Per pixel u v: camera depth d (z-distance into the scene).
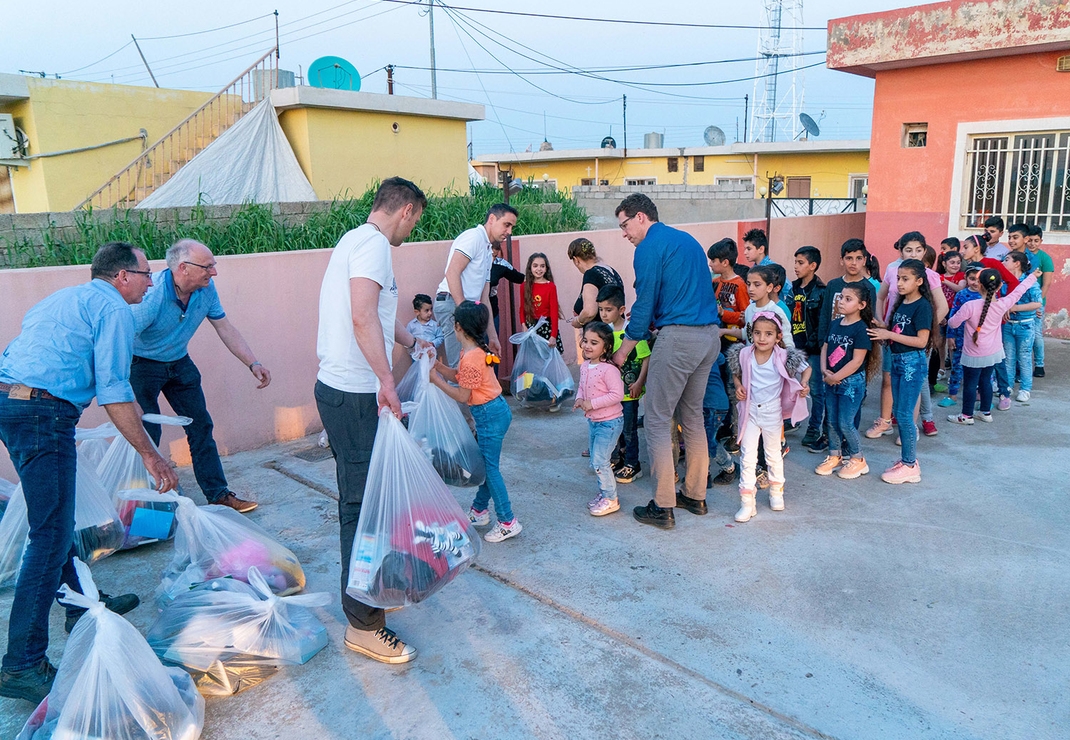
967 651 2.96
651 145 27.67
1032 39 7.58
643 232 3.92
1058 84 8.03
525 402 6.18
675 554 3.78
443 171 13.57
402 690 2.79
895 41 8.55
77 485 3.63
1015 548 3.79
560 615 3.26
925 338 4.40
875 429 5.48
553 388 6.09
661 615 3.24
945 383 6.79
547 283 6.18
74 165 11.83
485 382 3.76
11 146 11.33
